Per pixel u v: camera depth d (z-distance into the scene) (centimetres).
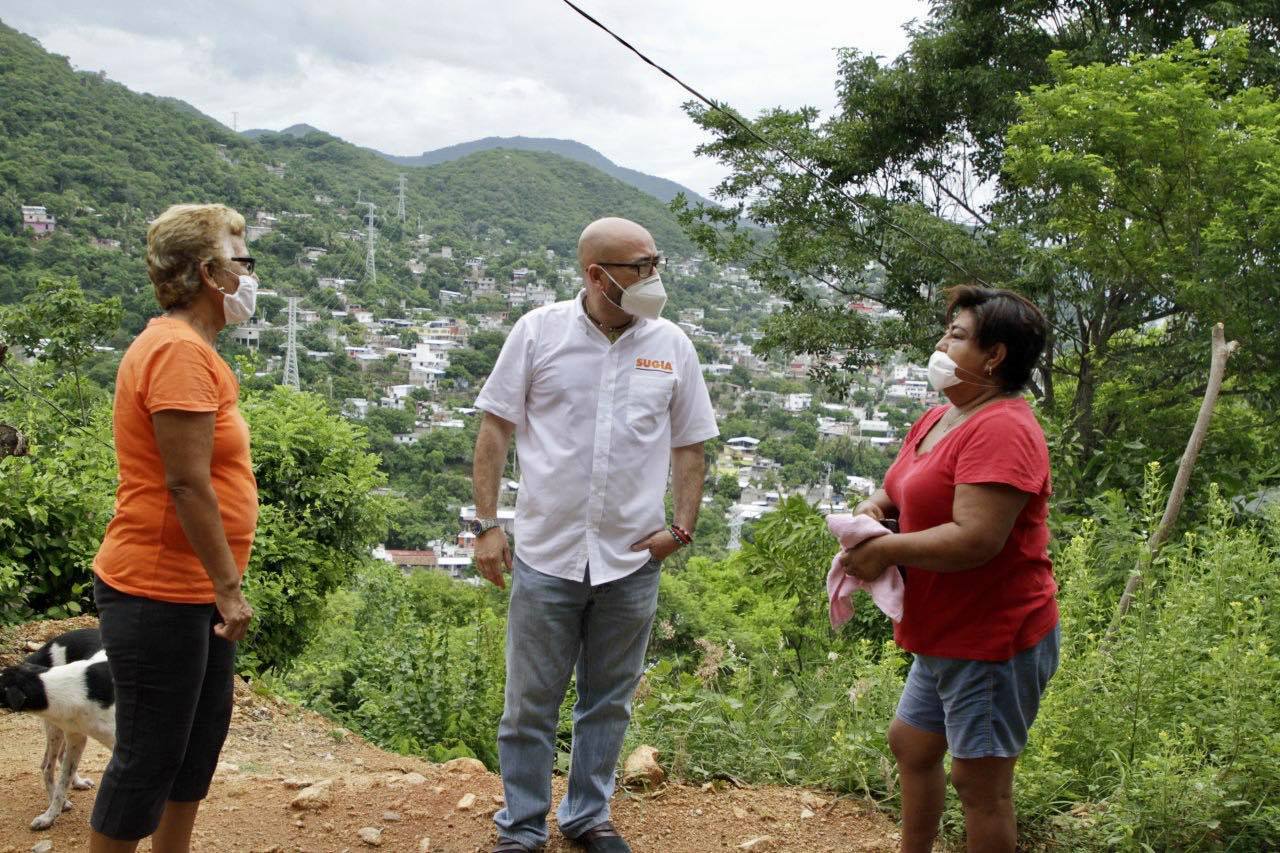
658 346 290
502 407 284
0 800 324
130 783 225
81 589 602
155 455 221
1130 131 926
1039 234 1189
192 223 226
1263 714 318
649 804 340
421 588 1153
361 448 916
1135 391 1146
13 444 504
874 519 255
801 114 1583
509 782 292
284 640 810
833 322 1527
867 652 468
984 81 1387
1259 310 904
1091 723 346
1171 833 303
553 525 281
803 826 331
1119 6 1323
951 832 322
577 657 299
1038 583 238
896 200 1541
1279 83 1230
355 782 346
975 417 234
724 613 843
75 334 843
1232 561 402
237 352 951
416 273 12588
